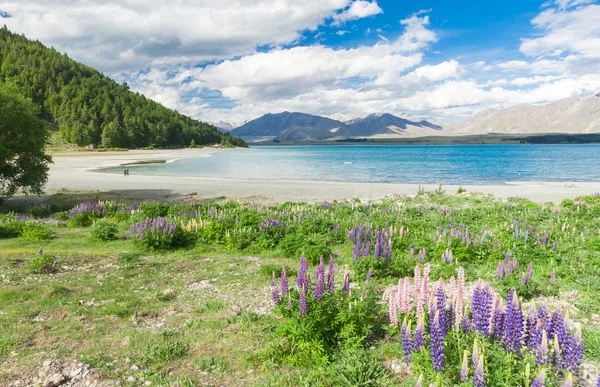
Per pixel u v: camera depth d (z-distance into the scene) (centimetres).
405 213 2619
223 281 1352
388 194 4322
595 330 873
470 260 1480
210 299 1170
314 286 898
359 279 1313
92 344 867
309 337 771
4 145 3161
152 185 5100
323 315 795
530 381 574
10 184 3484
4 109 3194
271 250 1802
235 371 752
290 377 711
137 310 1079
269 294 1201
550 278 1204
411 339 670
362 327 806
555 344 586
